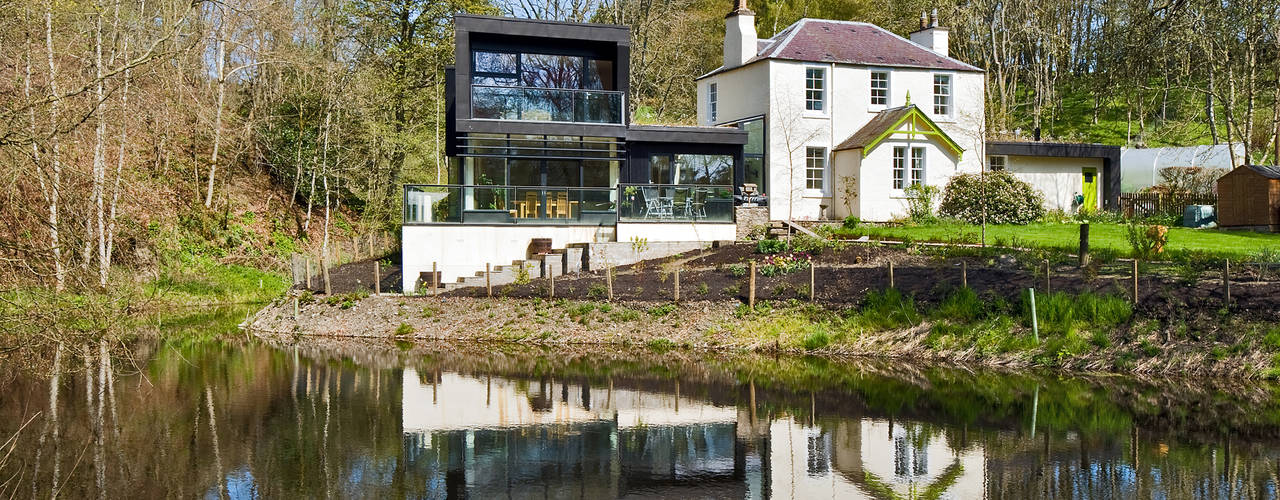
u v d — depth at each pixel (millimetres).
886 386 17219
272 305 27672
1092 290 19641
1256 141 41281
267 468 12141
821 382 17656
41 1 18812
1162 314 18422
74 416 14805
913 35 38219
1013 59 55656
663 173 30484
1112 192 35344
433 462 12570
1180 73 39594
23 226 13414
